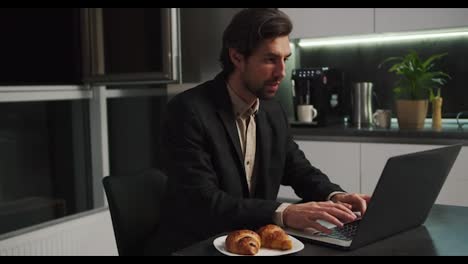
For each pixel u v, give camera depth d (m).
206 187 1.29
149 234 1.55
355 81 3.51
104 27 2.86
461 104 3.16
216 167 1.41
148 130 3.35
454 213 1.39
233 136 1.45
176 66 2.70
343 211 1.15
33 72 2.70
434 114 2.93
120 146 3.20
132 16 2.78
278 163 1.58
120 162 3.20
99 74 2.88
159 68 2.71
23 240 2.38
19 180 2.67
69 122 2.96
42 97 2.68
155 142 3.40
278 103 1.70
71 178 2.99
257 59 1.36
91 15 2.88
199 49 2.89
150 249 1.47
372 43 3.42
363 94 3.23
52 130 2.86
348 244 1.07
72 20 2.93
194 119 1.40
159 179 1.64
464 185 2.63
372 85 3.32
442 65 3.21
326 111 3.19
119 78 2.81
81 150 3.05
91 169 3.08
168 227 1.45
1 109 2.57
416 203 1.17
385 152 2.83
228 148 1.44
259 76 1.37
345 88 3.55
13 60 2.60
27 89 2.59
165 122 1.46
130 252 1.48
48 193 2.84
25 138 2.70
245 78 1.41
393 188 1.05
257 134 1.56
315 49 3.63
